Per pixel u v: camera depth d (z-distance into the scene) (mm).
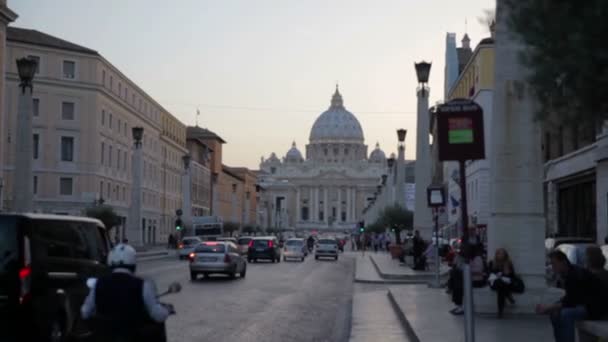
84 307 7863
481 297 18547
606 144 32969
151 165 91312
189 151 116125
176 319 19250
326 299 26484
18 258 11852
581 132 7102
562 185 41844
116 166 77438
